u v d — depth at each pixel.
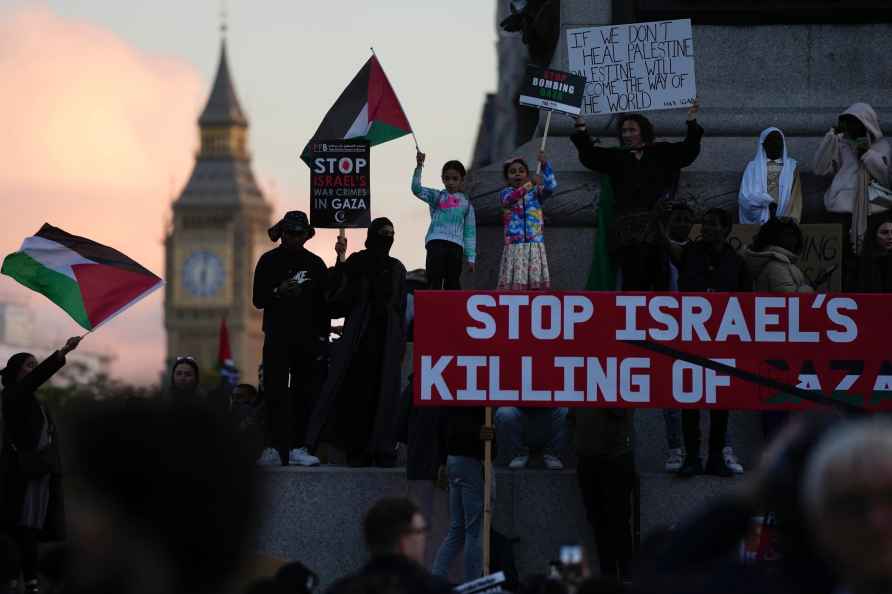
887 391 22.61
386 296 27.05
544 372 22.16
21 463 23.78
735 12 30.52
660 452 27.53
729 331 22.50
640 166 27.11
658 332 22.38
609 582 12.66
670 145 27.28
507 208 27.00
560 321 22.22
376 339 27.02
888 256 26.77
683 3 30.58
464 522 23.59
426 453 25.00
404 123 29.34
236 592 6.04
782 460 7.58
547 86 27.20
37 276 27.45
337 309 27.58
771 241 26.19
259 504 6.01
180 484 5.87
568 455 27.00
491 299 22.14
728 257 25.50
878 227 26.83
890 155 28.41
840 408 21.94
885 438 6.56
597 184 28.78
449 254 27.34
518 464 26.23
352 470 25.92
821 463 6.64
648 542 8.91
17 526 23.83
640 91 28.19
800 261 28.25
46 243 27.75
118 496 5.86
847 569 6.62
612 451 24.02
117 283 27.45
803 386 22.56
